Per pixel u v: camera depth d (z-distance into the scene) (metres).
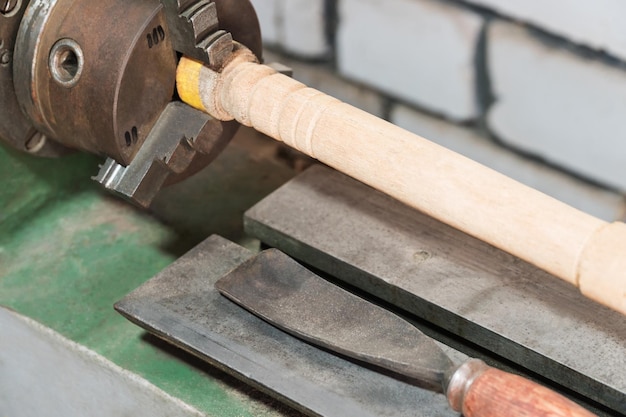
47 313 1.36
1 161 1.40
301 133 1.10
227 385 1.26
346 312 1.14
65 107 1.18
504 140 1.61
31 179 1.46
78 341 1.32
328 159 1.10
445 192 1.03
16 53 1.21
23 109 1.26
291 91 1.12
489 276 1.24
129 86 1.13
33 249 1.45
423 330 1.25
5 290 1.39
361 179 1.08
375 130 1.07
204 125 1.17
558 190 1.60
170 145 1.17
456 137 1.65
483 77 1.57
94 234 1.48
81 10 1.16
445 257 1.27
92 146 1.20
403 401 1.09
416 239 1.30
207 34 1.15
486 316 1.18
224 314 1.20
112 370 1.29
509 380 0.98
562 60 1.48
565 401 0.96
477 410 0.98
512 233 1.00
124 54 1.12
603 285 0.95
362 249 1.29
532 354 1.14
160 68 1.15
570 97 1.51
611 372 1.11
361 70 1.68
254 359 1.14
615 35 1.42
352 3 1.62
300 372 1.12
